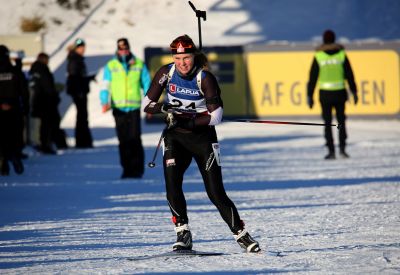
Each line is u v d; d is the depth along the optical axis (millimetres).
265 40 78000
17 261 17969
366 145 54688
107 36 80500
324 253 17984
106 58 75938
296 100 67188
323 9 82562
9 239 21359
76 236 21812
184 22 81562
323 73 45906
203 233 22047
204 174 18531
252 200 29766
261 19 81000
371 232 21219
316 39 78438
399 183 34250
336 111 46531
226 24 80375
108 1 85438
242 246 18453
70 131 65500
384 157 46906
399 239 19891
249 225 23328
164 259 17562
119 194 32469
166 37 79500
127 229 23078
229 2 83125
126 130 38688
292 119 67250
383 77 67438
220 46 67125
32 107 51469
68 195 32219
